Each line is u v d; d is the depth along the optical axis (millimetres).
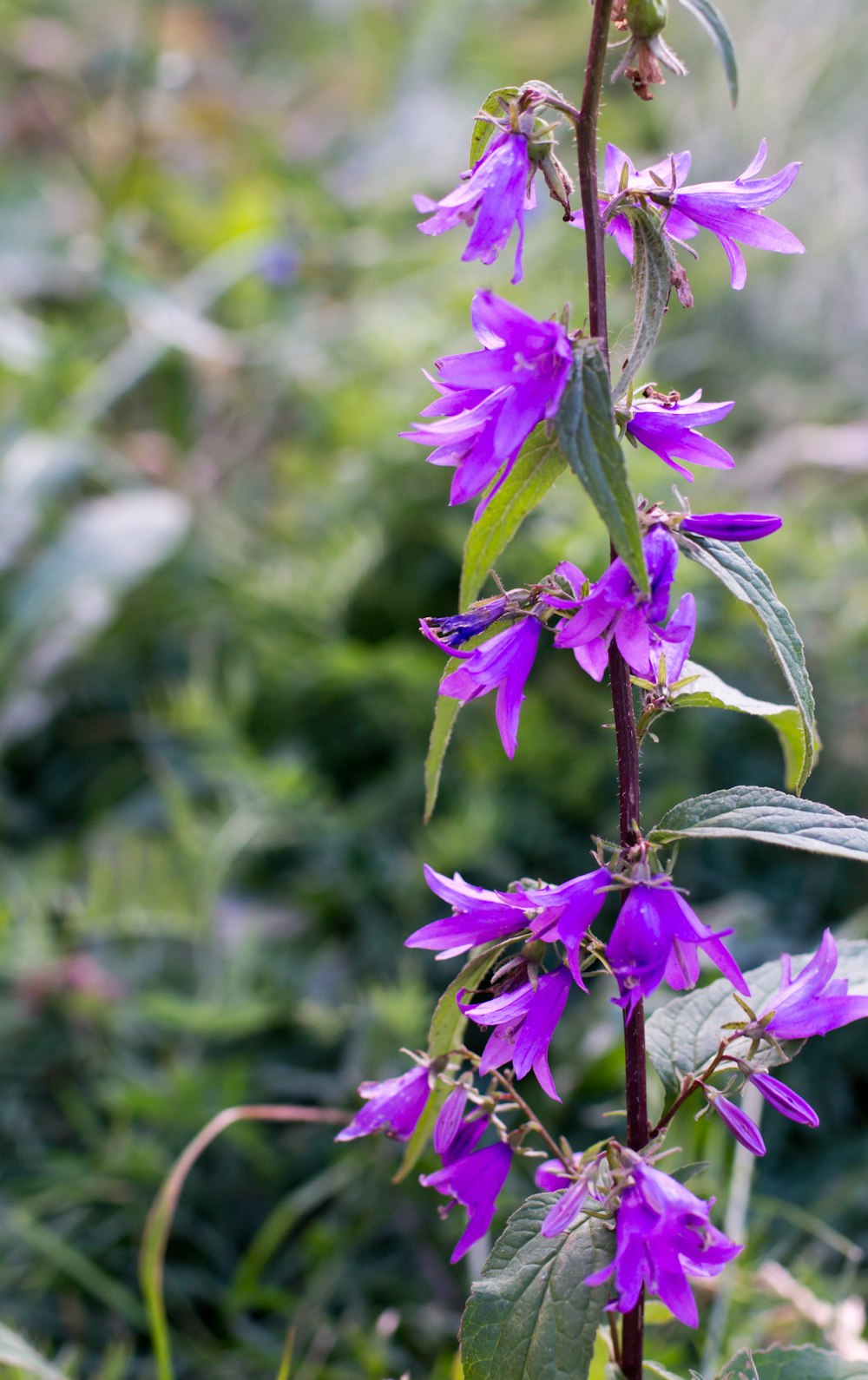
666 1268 539
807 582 1022
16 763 1110
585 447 523
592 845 924
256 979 866
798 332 1401
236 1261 750
